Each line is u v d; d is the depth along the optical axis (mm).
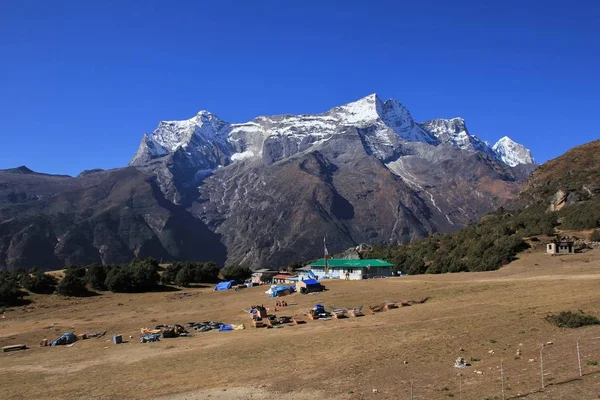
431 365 36062
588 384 26781
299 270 150875
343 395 31750
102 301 109125
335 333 53156
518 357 34469
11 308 102062
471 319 48969
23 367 54312
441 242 166875
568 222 141375
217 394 35500
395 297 77438
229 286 123375
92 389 41469
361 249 189500
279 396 33438
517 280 77625
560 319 42250
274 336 56531
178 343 59562
